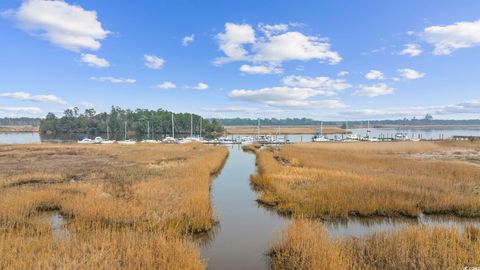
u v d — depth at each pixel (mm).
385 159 34812
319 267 7965
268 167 28672
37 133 161500
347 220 14469
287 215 15453
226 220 14617
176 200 15375
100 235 9734
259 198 18188
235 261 10148
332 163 32062
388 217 14836
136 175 23734
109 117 146875
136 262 7965
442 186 19375
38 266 7324
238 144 81688
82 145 62812
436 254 8898
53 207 14820
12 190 16906
